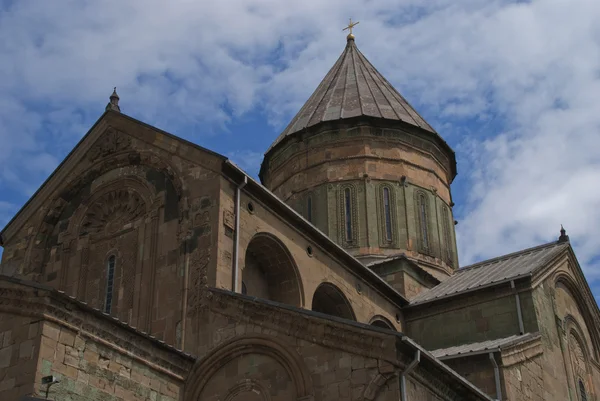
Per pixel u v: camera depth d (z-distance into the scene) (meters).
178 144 24.55
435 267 35.09
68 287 24.86
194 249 22.64
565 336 29.70
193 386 20.84
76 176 26.47
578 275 32.56
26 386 17.03
